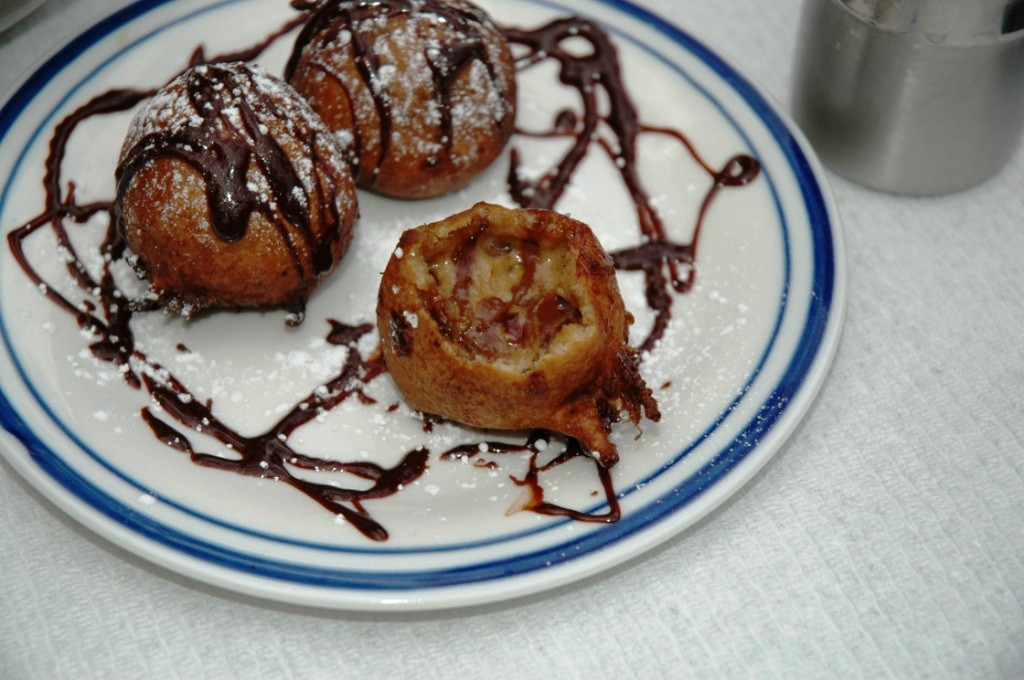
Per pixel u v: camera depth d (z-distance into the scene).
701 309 0.38
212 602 0.33
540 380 0.33
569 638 0.32
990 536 0.34
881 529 0.34
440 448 0.35
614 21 0.43
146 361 0.36
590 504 0.33
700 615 0.33
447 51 0.38
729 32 0.44
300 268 0.36
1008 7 0.37
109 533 0.32
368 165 0.39
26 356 0.35
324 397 0.36
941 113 0.39
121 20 0.41
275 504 0.34
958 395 0.37
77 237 0.38
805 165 0.39
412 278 0.34
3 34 0.42
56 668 0.32
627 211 0.40
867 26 0.38
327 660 0.32
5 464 0.34
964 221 0.40
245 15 0.42
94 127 0.40
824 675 0.32
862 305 0.38
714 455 0.34
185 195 0.35
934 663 0.32
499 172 0.41
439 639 0.32
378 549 0.33
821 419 0.36
